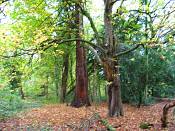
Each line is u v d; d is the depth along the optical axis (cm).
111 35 1877
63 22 1898
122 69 2728
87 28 3444
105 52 1861
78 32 2075
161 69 2773
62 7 1828
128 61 2688
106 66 1856
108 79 1878
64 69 3581
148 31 1614
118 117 1878
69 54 3381
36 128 1634
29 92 4172
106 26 1886
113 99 1906
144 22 1934
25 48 1485
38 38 1485
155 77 2794
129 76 2745
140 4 1631
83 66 2903
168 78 2906
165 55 2695
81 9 1894
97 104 3070
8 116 2017
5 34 1395
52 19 1789
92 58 3341
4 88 2038
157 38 1552
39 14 1756
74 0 1798
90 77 3559
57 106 2922
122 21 1886
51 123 1814
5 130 1592
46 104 3156
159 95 3172
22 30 1558
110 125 1573
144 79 2730
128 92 2816
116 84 1898
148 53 2695
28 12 1700
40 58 1681
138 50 2659
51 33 1681
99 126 1605
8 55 1483
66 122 1834
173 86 3042
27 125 1739
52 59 3219
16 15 1703
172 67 2873
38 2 1730
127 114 2023
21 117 2062
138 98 2759
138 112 2223
